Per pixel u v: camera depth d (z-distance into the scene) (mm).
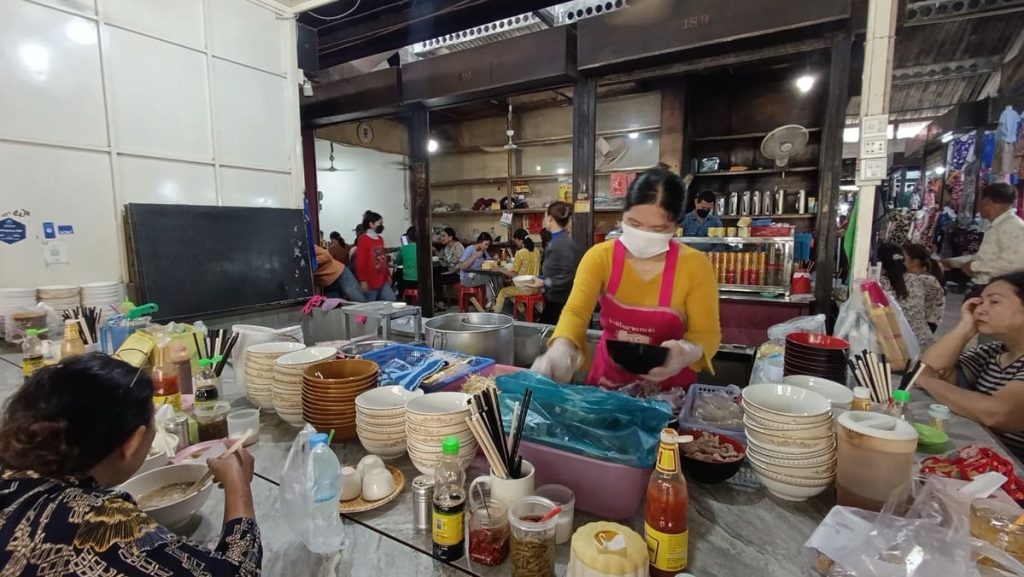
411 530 873
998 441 1201
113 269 2691
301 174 3732
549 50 3912
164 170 2914
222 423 1191
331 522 825
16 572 579
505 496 810
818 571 749
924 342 3014
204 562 645
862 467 850
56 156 2463
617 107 6094
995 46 5223
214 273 2881
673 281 1452
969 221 5992
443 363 1363
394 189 8781
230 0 3199
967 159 6082
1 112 2275
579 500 916
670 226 1395
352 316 2174
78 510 617
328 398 1172
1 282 2322
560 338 1438
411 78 4602
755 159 5457
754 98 5426
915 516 742
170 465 988
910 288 3100
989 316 1490
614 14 3639
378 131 8109
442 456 858
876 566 665
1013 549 686
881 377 1199
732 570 757
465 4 3844
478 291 6387
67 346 1536
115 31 2648
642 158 6027
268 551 822
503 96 4465
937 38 4977
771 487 946
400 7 4074
